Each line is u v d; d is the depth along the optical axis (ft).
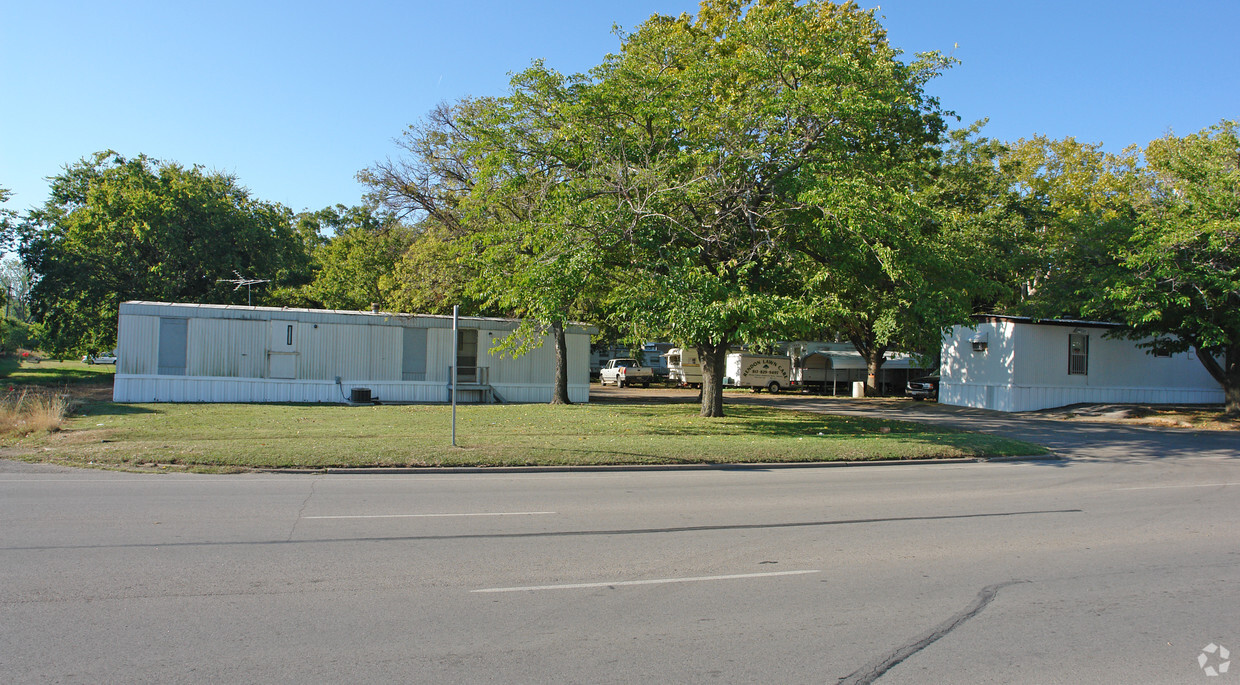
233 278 141.28
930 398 132.67
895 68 72.08
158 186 136.77
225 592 19.58
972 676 15.05
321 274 145.07
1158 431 79.20
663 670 15.06
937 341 103.60
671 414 81.61
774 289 69.10
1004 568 23.52
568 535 27.07
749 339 61.57
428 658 15.43
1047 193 147.74
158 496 33.73
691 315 58.75
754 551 25.18
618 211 62.85
